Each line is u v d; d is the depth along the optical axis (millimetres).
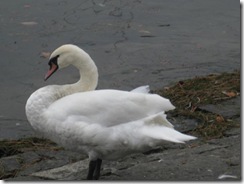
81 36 18984
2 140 12141
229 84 14492
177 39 18906
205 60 17312
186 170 9492
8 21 20000
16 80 15992
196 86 14523
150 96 9086
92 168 9258
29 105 9250
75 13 20812
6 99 14805
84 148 9109
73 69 16703
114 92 9125
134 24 20031
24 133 12852
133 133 8820
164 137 8594
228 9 21547
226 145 10602
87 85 9828
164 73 16344
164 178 9242
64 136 9062
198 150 10352
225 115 12500
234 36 19281
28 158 10992
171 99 13719
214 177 9203
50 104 9281
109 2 21969
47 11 20953
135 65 16938
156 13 21047
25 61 17125
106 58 17438
